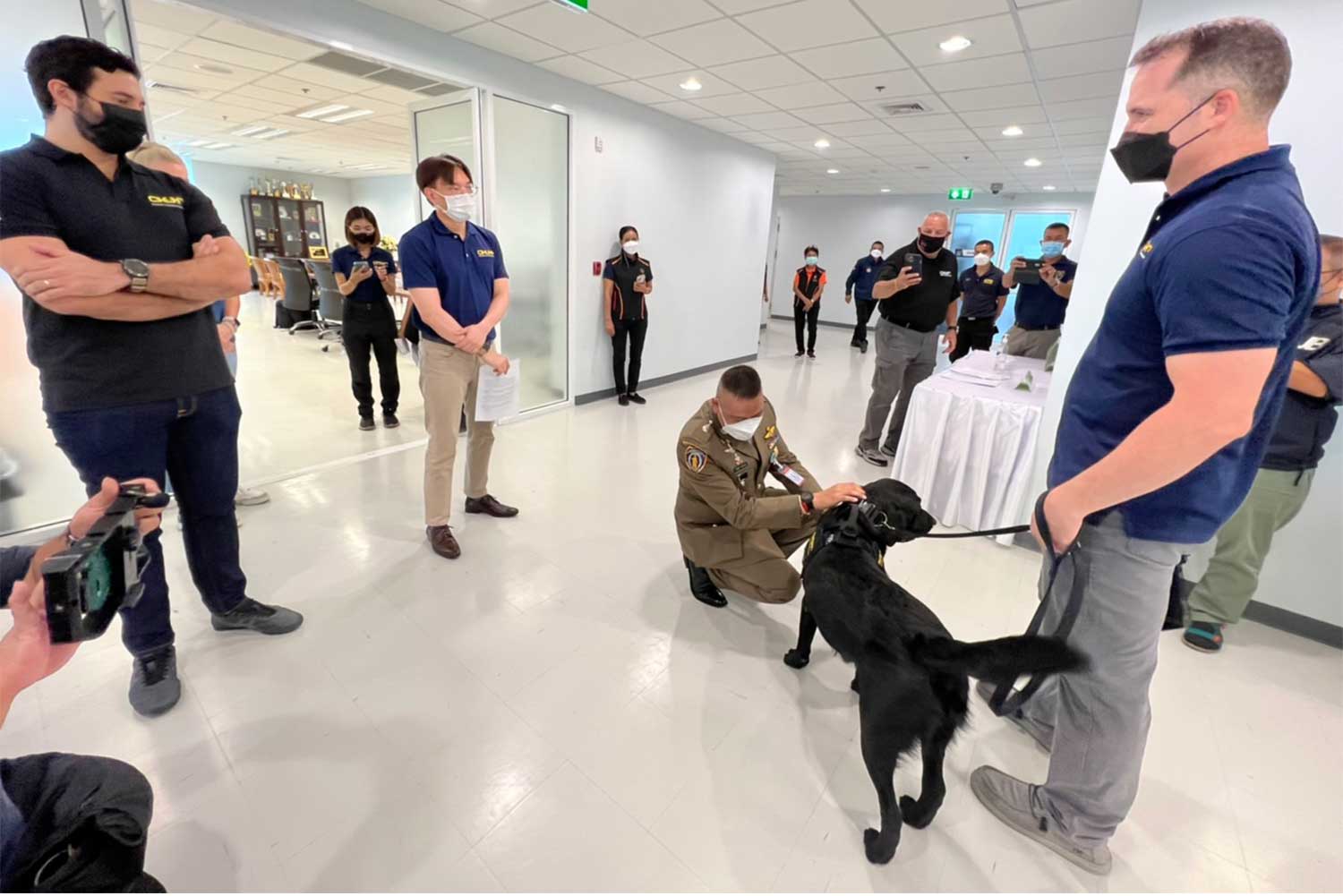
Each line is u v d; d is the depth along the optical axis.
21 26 2.01
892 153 6.51
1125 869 1.27
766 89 4.14
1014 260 4.18
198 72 4.29
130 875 0.80
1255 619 2.23
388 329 3.81
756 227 6.63
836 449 3.95
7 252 1.17
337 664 1.76
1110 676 1.12
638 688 1.72
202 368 1.53
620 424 4.33
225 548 1.77
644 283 4.69
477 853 1.23
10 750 1.42
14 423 2.21
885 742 1.20
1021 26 2.89
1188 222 0.87
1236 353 0.79
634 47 3.43
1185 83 0.88
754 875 1.22
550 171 4.18
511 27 3.18
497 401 2.49
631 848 1.26
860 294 8.38
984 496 2.75
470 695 1.67
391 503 2.86
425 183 2.14
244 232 11.61
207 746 1.46
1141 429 0.87
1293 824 1.39
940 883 1.22
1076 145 5.60
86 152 1.28
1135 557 1.03
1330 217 1.92
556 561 2.40
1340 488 2.02
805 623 1.77
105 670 1.69
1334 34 1.84
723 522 2.05
